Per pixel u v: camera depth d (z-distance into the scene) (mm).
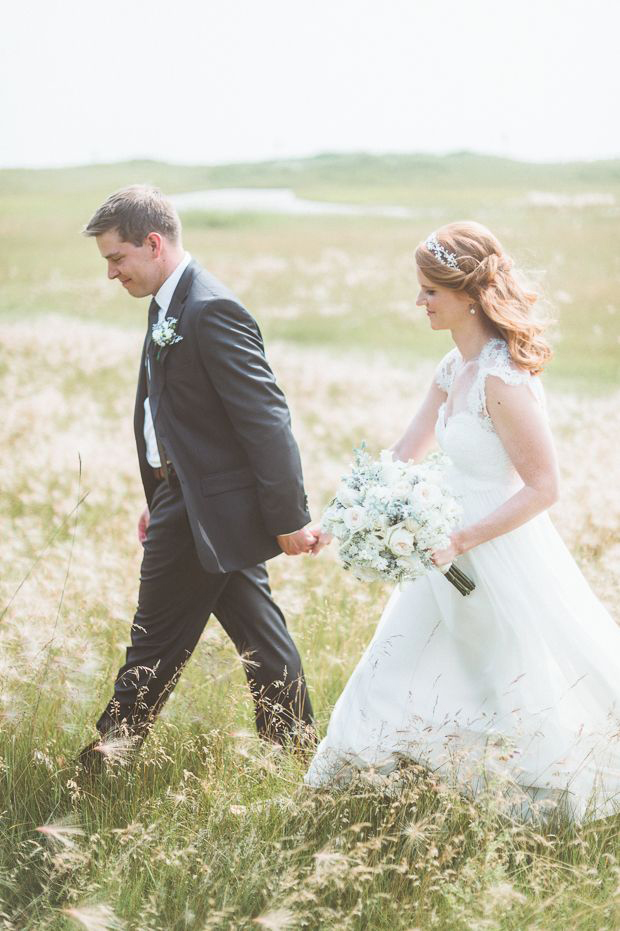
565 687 4641
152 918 3643
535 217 36625
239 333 4695
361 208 52969
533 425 4402
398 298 28656
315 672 5910
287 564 7520
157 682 4980
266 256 37406
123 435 12383
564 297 22906
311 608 6867
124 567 6953
